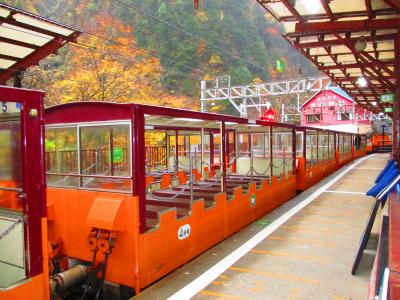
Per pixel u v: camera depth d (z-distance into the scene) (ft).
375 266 8.61
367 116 132.46
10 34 18.61
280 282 15.55
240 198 24.16
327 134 57.06
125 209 14.89
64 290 15.56
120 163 15.49
